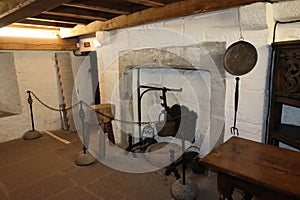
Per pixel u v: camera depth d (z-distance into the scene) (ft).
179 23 7.01
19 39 10.14
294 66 4.56
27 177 7.36
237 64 5.58
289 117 5.55
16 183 7.00
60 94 12.57
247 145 4.01
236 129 6.13
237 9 5.60
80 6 6.10
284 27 5.21
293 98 4.63
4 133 10.76
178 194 5.91
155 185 6.73
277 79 5.02
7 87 11.66
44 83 11.95
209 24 6.29
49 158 8.78
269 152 3.71
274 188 2.78
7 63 11.20
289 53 4.66
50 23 9.52
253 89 5.71
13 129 11.05
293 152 3.70
